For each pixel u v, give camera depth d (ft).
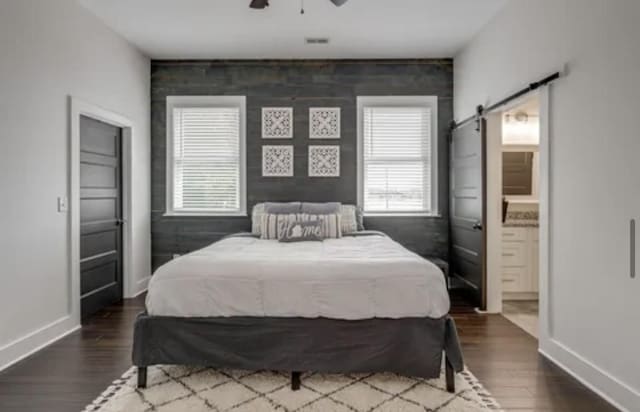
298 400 7.31
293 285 7.73
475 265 13.66
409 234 16.57
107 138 13.87
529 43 10.41
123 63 14.20
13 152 9.23
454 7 11.93
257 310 7.72
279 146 16.43
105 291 13.71
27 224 9.69
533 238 14.70
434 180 16.57
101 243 13.48
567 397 7.58
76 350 9.84
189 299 7.74
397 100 16.48
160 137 16.43
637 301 6.88
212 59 16.29
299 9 12.00
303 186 16.46
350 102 16.39
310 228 13.11
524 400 7.45
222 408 7.06
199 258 8.43
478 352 9.72
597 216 7.85
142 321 7.83
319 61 16.35
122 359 9.27
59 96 10.85
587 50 8.11
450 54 15.87
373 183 16.60
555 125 9.19
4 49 8.95
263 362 7.75
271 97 16.40
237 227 16.46
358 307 7.66
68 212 11.22
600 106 7.75
